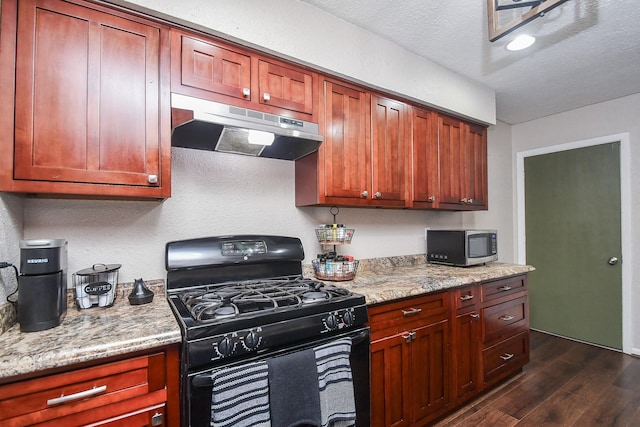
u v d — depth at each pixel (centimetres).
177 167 159
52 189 105
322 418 112
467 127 245
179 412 98
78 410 85
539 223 332
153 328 99
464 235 229
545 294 327
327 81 169
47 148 105
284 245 175
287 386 106
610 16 166
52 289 99
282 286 150
